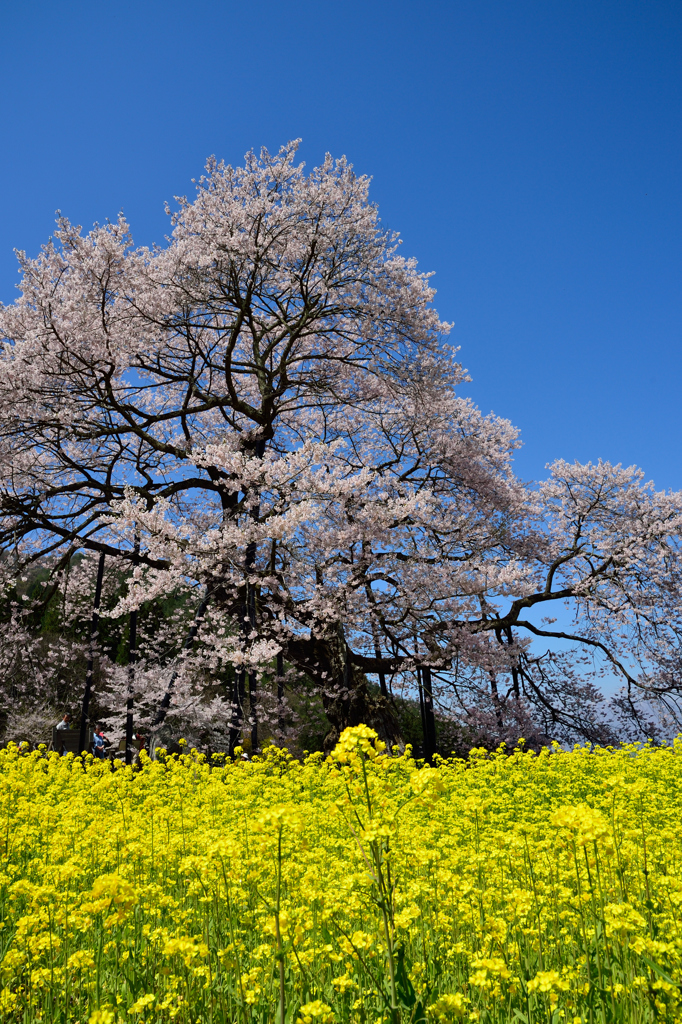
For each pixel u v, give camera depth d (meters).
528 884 3.16
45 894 2.73
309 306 14.87
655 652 16.61
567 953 2.54
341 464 17.06
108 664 14.76
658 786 5.93
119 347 14.30
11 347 13.19
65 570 16.31
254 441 15.64
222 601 13.63
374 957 2.32
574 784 6.83
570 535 18.56
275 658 15.01
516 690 16.16
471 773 7.74
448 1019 1.94
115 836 3.70
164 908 3.05
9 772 6.83
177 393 18.11
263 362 15.38
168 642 16.12
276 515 12.66
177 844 3.61
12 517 15.15
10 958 2.41
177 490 15.27
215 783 6.67
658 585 16.98
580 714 17.14
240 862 2.87
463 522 16.52
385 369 15.74
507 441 19.16
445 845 3.87
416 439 17.56
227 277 15.02
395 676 14.95
